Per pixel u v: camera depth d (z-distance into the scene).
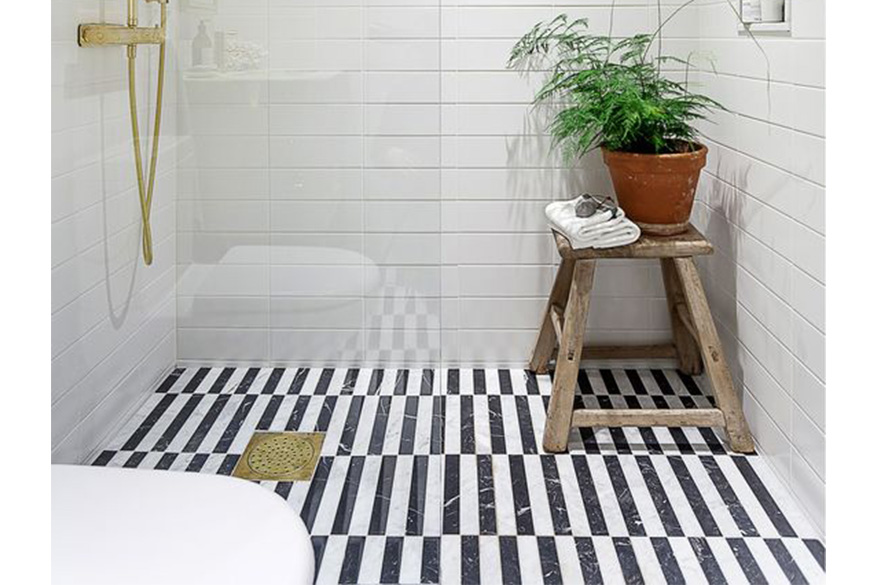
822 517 2.20
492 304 3.39
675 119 2.86
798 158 2.33
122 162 2.10
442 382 2.10
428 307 2.10
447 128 3.27
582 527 2.29
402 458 2.07
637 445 2.78
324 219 2.09
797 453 2.37
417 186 2.09
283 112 2.07
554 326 3.10
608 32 3.21
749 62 2.72
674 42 3.21
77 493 1.56
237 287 2.10
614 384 3.29
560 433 2.72
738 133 2.85
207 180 2.10
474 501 2.43
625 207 2.89
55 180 2.11
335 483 2.06
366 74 2.06
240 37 2.05
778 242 2.50
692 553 2.16
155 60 2.07
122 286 2.11
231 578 1.33
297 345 2.10
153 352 2.09
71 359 2.09
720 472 2.59
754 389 2.74
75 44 2.06
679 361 3.38
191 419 2.10
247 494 1.59
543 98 3.23
